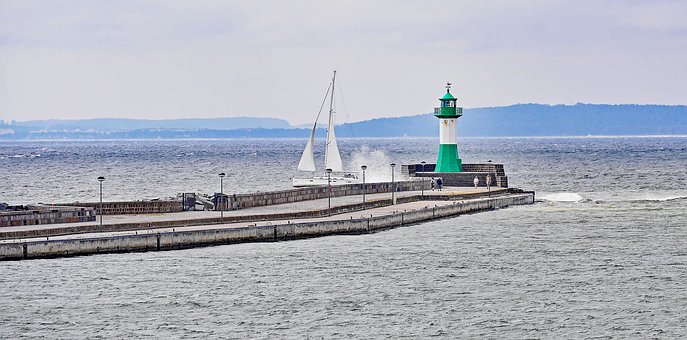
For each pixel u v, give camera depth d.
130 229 123.19
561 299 93.75
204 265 108.94
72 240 111.50
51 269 104.62
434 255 118.50
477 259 115.88
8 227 119.56
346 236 134.38
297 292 96.19
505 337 80.62
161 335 80.69
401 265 111.25
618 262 114.19
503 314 87.88
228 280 101.12
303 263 111.38
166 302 91.38
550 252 121.62
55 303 90.50
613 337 80.69
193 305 90.44
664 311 89.06
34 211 124.56
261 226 127.19
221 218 133.38
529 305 91.25
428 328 83.19
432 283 101.12
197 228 125.56
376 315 87.31
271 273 105.19
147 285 98.19
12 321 84.44
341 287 98.75
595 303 92.12
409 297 94.38
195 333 81.38
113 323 84.12
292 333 81.50
